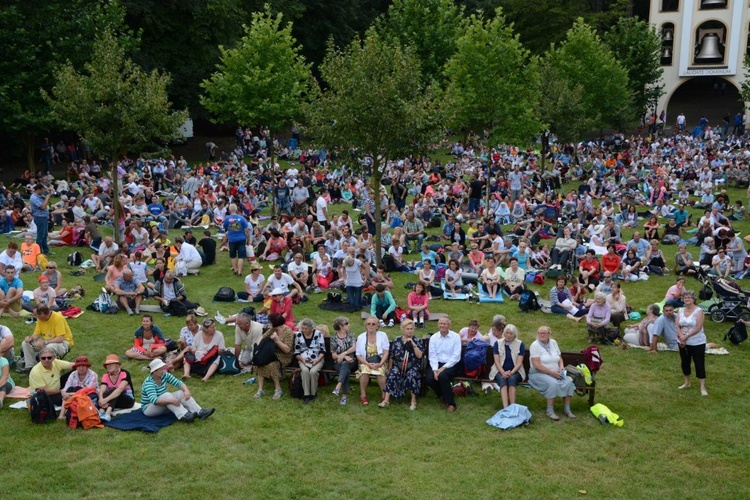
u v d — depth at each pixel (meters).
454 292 17.23
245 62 27.61
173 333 14.08
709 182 31.41
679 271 19.25
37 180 29.22
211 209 25.30
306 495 8.47
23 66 29.98
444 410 11.03
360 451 9.61
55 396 10.84
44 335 12.18
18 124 29.75
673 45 58.84
